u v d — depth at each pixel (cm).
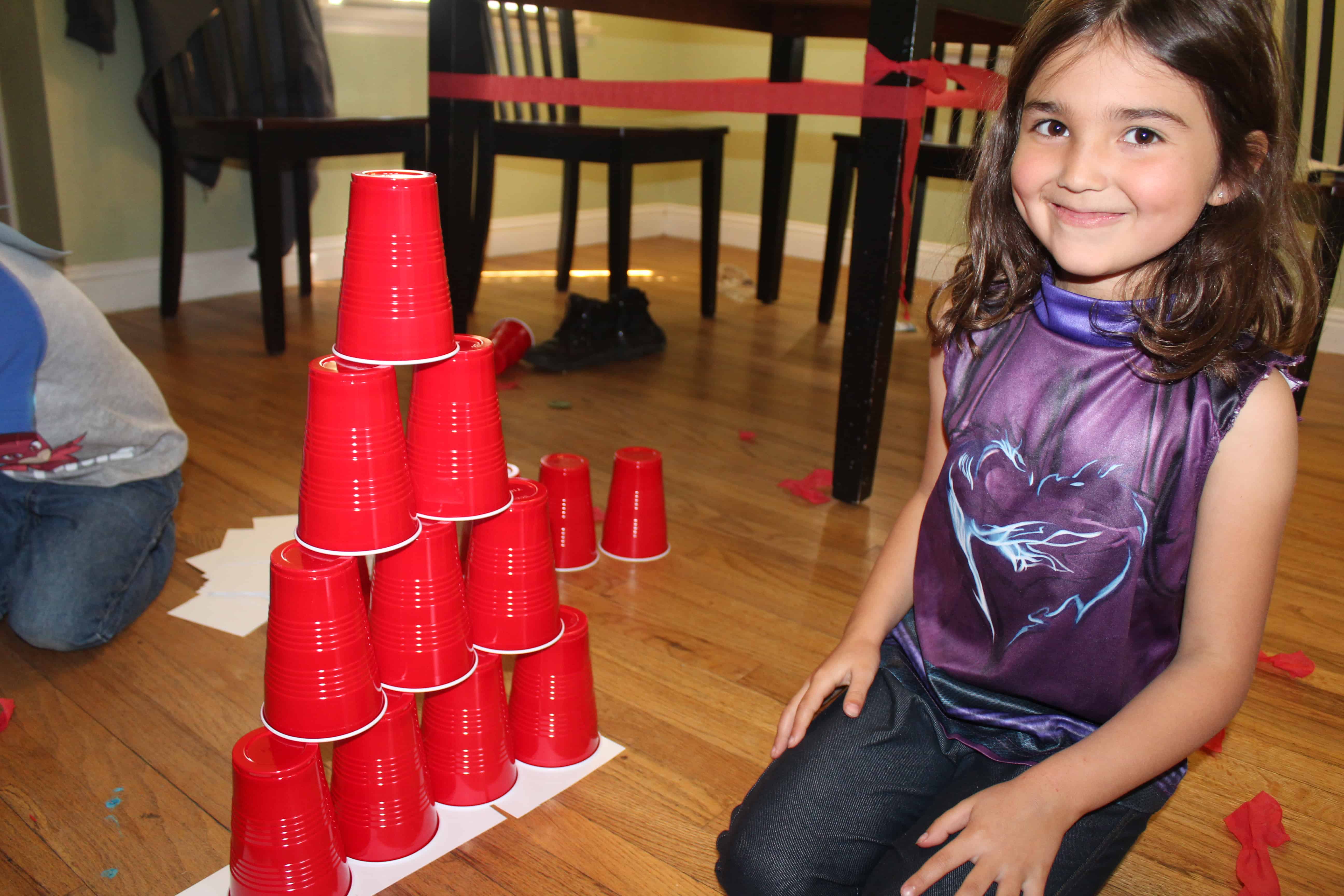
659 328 267
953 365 86
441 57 210
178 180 264
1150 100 66
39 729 106
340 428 79
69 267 270
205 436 191
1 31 260
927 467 95
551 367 243
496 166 374
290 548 83
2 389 113
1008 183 83
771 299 330
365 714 83
